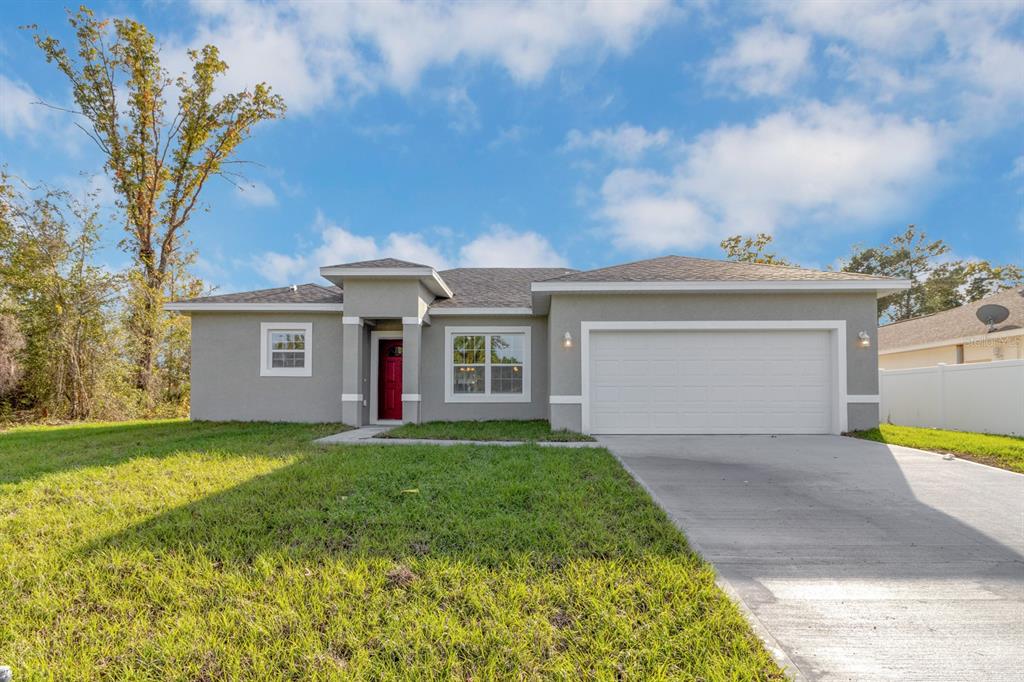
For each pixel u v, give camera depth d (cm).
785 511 491
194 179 1941
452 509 456
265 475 582
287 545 375
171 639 261
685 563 346
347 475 578
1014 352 1400
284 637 263
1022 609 301
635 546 374
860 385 1032
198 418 1256
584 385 1053
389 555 358
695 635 261
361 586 308
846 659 248
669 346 1063
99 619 284
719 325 1050
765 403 1051
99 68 1762
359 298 1166
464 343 1324
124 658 247
